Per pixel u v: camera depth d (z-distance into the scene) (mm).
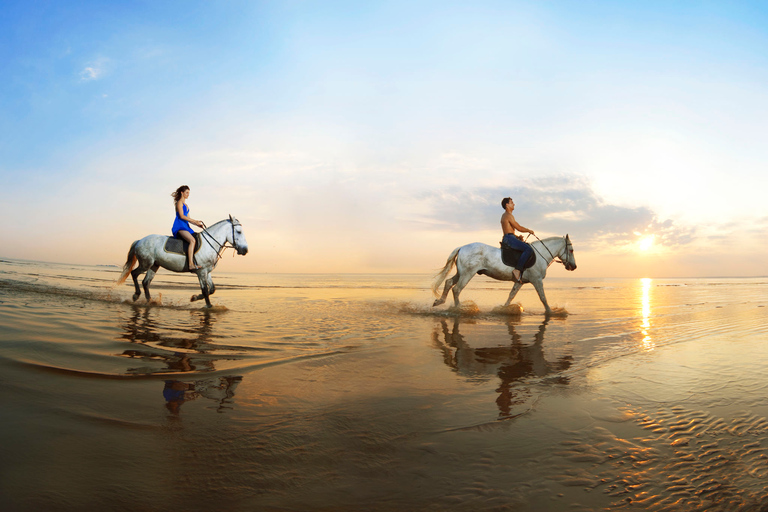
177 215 9531
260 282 31484
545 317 8992
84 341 4930
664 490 1919
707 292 21844
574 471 2111
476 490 1925
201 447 2346
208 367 4074
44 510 1676
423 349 5254
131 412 2832
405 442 2467
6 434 2357
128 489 1880
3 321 5836
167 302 10391
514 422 2789
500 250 9633
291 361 4449
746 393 3445
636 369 4301
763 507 1772
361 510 1758
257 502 1812
